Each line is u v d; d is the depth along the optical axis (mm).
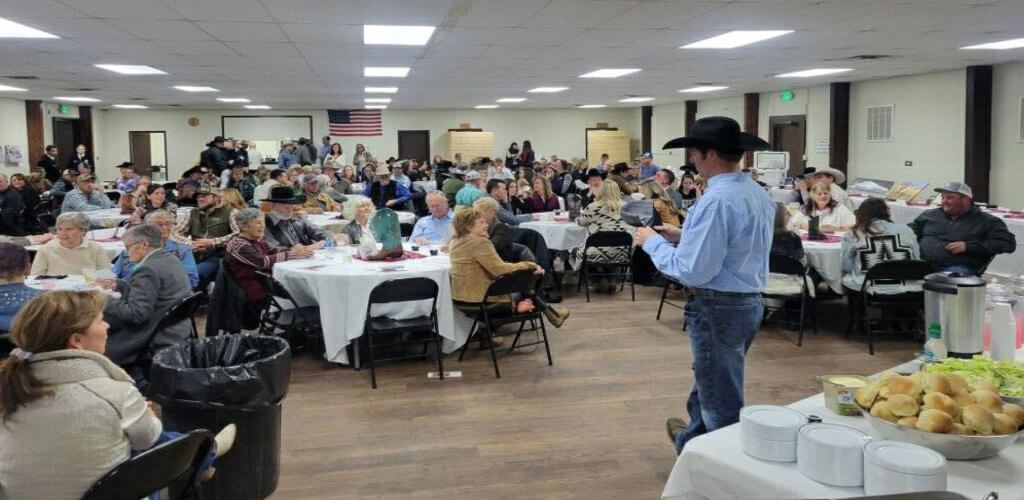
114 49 7566
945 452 1621
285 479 3135
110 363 1926
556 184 12031
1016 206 9484
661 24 6336
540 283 5066
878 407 1717
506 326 5801
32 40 6938
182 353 2953
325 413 3928
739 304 2359
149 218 4781
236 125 19188
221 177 12430
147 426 1940
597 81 11797
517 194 9023
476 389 4301
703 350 2418
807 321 5805
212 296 4742
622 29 6582
